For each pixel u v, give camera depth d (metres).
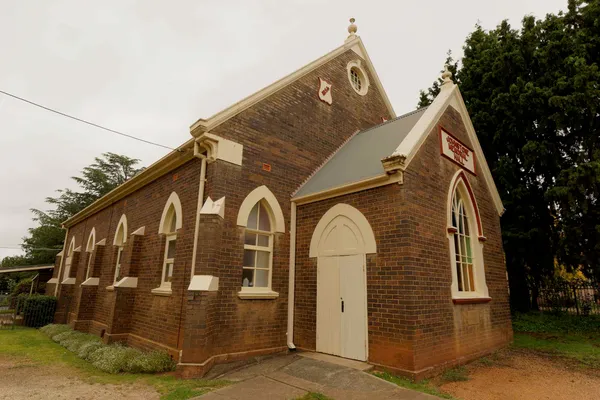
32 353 9.79
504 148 15.88
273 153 9.91
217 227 7.95
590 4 13.97
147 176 11.54
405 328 6.98
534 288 16.48
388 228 7.70
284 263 9.50
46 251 37.75
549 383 7.03
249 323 8.39
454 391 6.46
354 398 5.89
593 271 13.43
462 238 9.84
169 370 7.75
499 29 17.05
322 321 8.67
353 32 15.05
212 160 8.55
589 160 13.30
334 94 12.83
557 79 13.57
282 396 5.96
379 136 11.27
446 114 10.12
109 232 14.78
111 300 12.14
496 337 10.03
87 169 42.09
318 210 9.45
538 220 14.71
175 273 9.00
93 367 8.16
